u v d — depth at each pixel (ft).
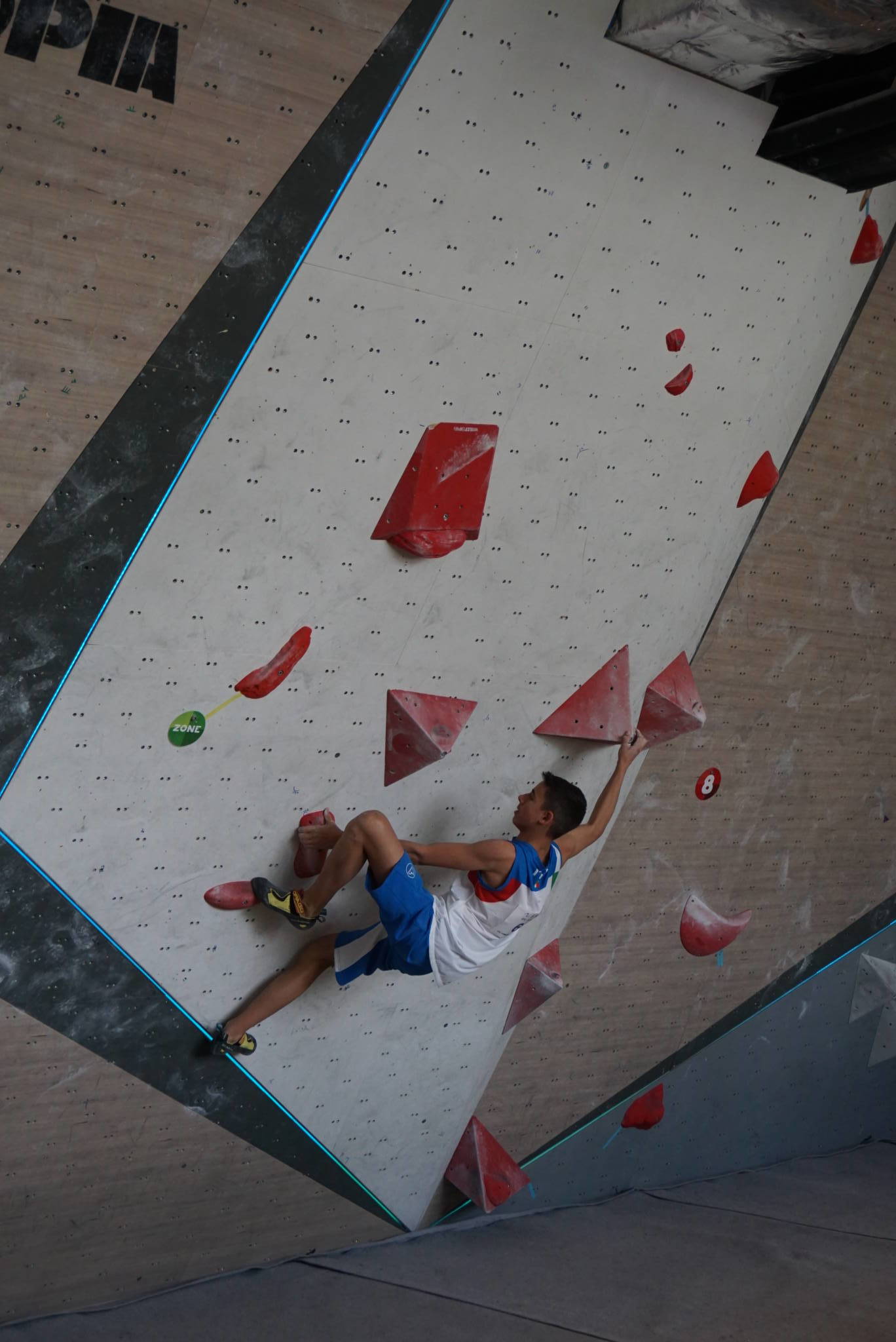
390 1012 10.87
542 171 7.47
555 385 8.43
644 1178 14.47
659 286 8.30
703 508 9.75
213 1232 11.23
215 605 8.18
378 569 8.61
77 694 8.01
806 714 12.10
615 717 10.36
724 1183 14.85
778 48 6.78
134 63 6.29
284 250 7.16
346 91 6.81
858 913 14.40
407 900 9.12
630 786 11.31
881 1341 10.50
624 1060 13.38
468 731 9.90
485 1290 11.37
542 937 11.48
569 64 7.11
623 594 9.86
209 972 9.72
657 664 10.61
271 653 8.57
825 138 7.51
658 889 12.32
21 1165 9.67
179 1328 10.30
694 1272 12.01
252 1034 10.20
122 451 7.38
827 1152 16.22
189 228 6.89
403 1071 11.41
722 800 12.12
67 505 7.39
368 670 9.09
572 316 8.15
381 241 7.35
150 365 7.20
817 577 11.14
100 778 8.40
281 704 8.84
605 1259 12.24
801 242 8.58
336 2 6.53
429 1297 11.14
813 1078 15.40
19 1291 10.31
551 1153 13.47
